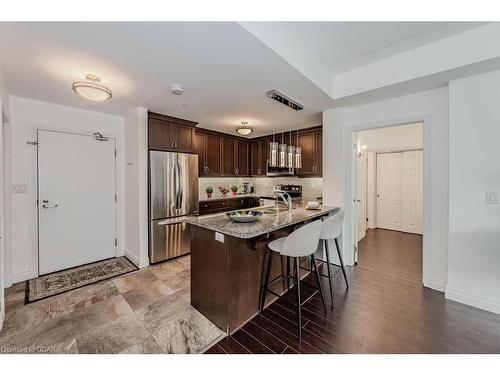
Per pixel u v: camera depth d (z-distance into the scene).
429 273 2.60
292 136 4.69
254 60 1.93
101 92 2.28
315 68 2.43
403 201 5.39
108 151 3.52
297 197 4.77
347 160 3.23
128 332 1.87
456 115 2.26
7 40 1.64
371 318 2.04
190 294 2.33
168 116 3.54
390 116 2.85
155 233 3.35
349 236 3.23
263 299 2.16
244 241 2.02
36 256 2.92
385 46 2.23
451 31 1.99
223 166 4.92
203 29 1.53
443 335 1.80
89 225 3.36
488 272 2.14
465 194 2.23
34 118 2.89
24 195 2.83
